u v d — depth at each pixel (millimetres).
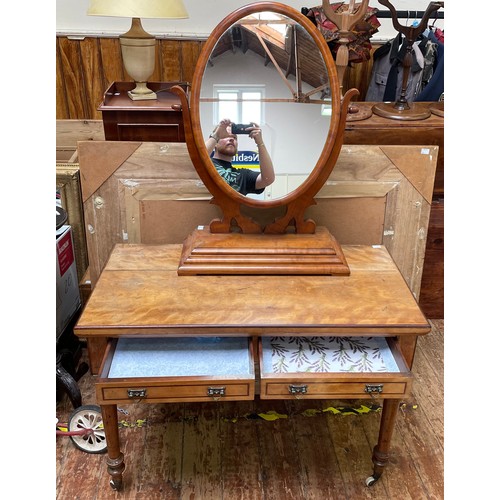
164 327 1375
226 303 1474
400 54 2303
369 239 2006
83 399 1873
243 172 1617
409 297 1526
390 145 1932
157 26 2646
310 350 1459
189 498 1543
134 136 2125
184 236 1959
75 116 2859
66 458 1665
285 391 1355
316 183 1656
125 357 1421
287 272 1612
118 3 1829
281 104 1528
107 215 1917
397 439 1755
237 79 1494
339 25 1619
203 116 1525
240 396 1367
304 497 1555
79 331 1367
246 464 1654
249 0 2629
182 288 1542
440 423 1815
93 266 1998
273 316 1422
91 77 2758
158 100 2193
